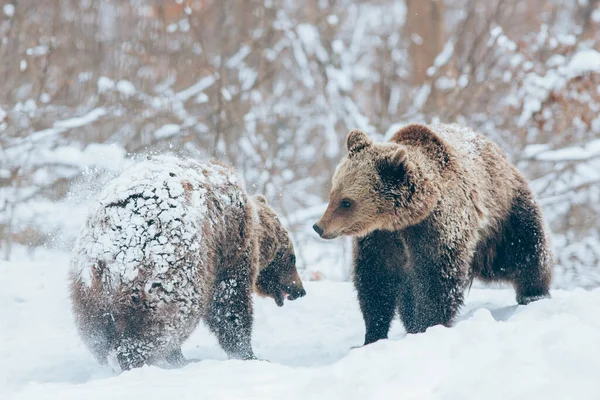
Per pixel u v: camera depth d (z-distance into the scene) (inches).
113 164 813.2
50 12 1066.1
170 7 1108.5
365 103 1166.3
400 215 390.0
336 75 1019.9
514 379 233.8
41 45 1003.3
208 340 456.1
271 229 450.3
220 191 379.6
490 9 1283.2
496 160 439.8
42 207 810.8
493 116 969.5
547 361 246.7
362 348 289.6
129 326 330.0
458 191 394.6
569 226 905.5
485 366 248.2
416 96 1052.5
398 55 1133.7
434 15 1163.3
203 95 984.9
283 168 1060.5
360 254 420.2
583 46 973.8
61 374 357.4
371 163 396.2
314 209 888.9
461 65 1072.8
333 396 243.1
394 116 1005.2
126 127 973.8
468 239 396.8
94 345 349.4
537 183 938.7
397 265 417.4
